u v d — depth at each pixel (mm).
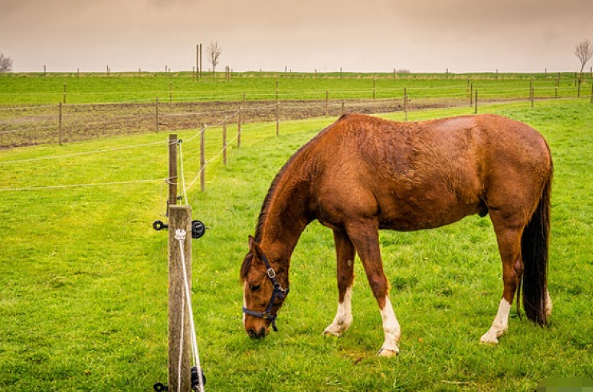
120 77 57688
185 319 4844
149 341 6930
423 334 6906
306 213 6695
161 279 9180
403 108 35875
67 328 7262
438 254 9797
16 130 28609
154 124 30625
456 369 5957
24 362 6246
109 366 6203
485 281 8648
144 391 5676
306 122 30359
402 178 6398
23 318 7602
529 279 6898
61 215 13133
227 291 8516
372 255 6387
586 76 64875
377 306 7844
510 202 6449
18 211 13406
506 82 56812
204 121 31703
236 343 6762
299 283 8812
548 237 6863
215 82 55812
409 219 6602
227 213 12828
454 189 6477
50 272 9555
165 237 11547
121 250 10820
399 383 5668
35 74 63500
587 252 9648
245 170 17562
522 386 5496
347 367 6066
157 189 15891
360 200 6344
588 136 20734
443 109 33688
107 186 16094
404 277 8812
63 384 5832
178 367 4891
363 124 6617
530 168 6504
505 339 6570
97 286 8906
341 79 60375
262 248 6531
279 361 6191
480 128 6574
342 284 6930
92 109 37812
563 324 6898
